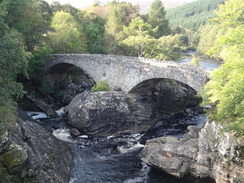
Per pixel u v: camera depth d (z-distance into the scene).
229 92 17.56
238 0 25.98
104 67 40.31
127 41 51.69
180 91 45.09
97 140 31.94
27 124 23.20
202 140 23.70
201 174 23.14
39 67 44.31
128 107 35.91
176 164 23.50
